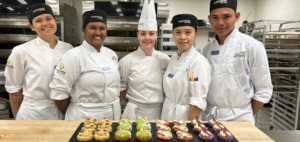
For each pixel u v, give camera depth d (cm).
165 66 168
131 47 372
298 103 267
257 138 109
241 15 512
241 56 135
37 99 146
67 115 143
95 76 137
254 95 140
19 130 112
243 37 138
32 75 144
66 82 133
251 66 136
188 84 137
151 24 152
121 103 334
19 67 144
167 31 378
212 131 116
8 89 148
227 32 135
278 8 414
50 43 153
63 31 333
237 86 136
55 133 109
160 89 161
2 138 103
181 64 142
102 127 113
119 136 102
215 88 142
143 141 103
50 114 149
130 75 163
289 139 166
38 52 146
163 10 368
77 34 445
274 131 181
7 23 330
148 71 159
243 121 132
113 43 367
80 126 116
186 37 134
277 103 312
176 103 145
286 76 283
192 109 132
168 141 103
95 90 138
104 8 345
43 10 140
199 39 511
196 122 120
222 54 142
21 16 328
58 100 136
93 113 139
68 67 132
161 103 165
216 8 131
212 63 147
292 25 370
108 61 147
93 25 136
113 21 356
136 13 350
